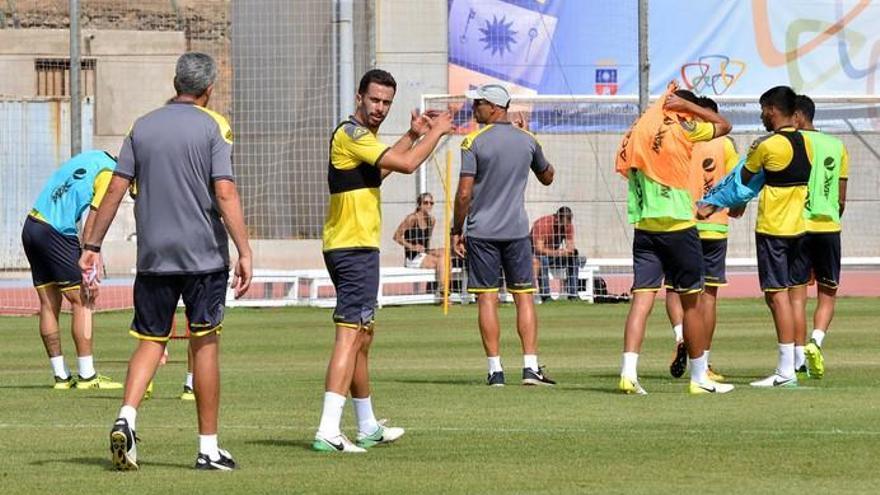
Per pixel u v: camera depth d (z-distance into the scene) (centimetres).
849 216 6544
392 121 6475
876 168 6538
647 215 2488
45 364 3378
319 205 6606
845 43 6619
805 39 6606
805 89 6612
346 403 2398
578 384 2727
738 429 2025
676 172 2484
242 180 6619
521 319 2733
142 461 1789
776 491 1536
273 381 2850
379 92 1920
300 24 6519
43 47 7994
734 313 4884
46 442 1977
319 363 3325
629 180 2522
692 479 1614
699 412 2239
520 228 2734
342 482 1614
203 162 1716
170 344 3916
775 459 1752
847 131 6538
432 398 2478
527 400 2434
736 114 6488
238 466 1742
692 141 2492
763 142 2669
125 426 1691
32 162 6688
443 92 6500
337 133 1912
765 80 6612
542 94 6519
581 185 6384
